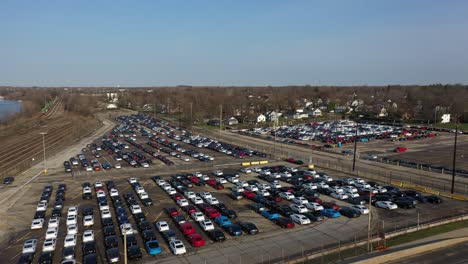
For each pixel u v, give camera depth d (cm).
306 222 4869
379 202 5575
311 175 7488
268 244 4216
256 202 5850
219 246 4184
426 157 9694
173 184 6831
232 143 12644
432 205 5628
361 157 9806
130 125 18538
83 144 12569
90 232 4359
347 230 4622
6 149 11688
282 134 14525
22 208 5675
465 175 7581
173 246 4003
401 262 3666
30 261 3772
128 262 3781
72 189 6769
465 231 4422
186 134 15162
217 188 6675
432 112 18750
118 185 7012
